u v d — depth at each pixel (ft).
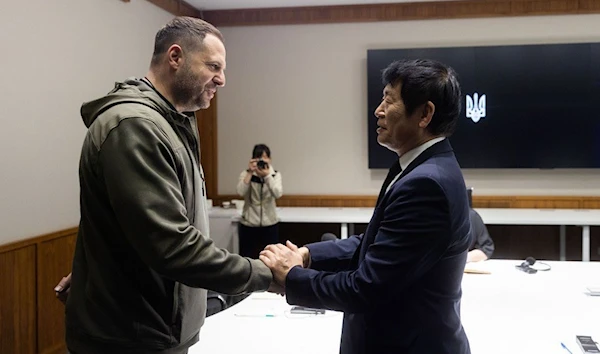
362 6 16.21
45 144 10.25
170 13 15.55
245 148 17.21
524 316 6.21
